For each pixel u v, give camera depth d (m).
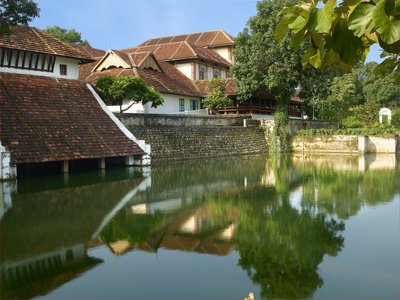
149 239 10.20
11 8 17.56
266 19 35.84
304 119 42.50
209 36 55.69
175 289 7.21
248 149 36.84
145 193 16.52
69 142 21.48
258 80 36.56
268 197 15.70
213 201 14.93
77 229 11.06
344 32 2.60
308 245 9.60
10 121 20.16
